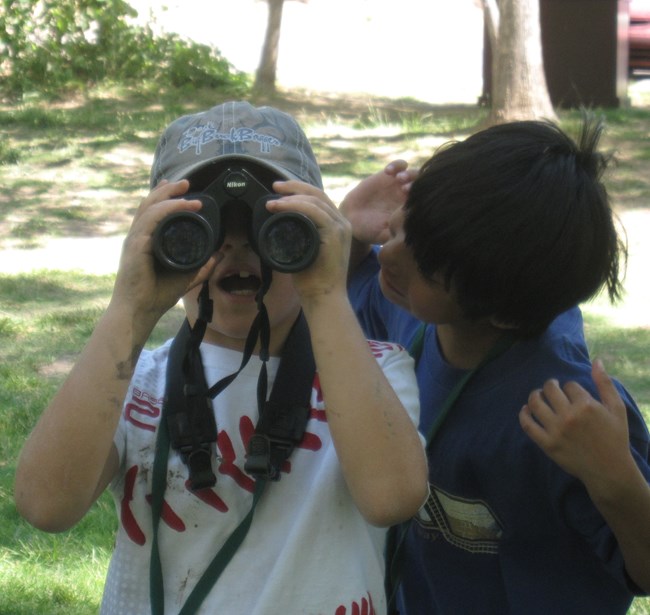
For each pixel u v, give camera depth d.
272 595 2.20
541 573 2.49
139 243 2.15
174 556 2.26
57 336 8.53
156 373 2.41
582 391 2.24
